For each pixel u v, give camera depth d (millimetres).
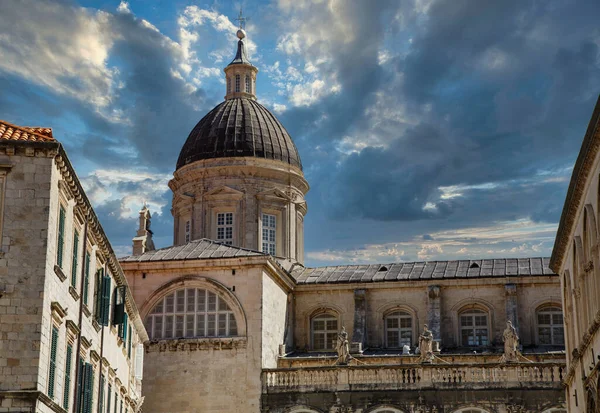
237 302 72125
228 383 70375
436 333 75875
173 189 88312
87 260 44188
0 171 37438
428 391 66125
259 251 81625
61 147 37938
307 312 79938
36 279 36625
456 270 79438
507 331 68125
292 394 68562
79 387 42469
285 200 85062
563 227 49906
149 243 86000
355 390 67250
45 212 37250
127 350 58625
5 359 35750
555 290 75688
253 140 85125
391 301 78500
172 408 70688
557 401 64375
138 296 73875
